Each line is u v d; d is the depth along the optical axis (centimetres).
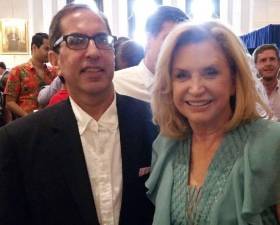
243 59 135
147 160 161
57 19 152
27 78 398
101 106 155
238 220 123
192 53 135
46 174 148
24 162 149
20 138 150
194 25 137
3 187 145
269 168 124
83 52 145
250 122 137
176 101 142
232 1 1092
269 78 371
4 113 442
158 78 147
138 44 325
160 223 138
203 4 1094
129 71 248
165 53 142
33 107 397
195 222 132
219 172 133
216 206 127
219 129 142
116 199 153
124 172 155
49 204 146
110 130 157
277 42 664
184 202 137
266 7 1078
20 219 147
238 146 133
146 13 1088
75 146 151
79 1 154
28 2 1039
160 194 143
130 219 154
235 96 139
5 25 1040
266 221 127
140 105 168
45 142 150
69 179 148
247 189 123
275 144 126
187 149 148
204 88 134
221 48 136
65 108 158
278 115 356
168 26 219
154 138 164
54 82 311
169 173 145
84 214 145
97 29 146
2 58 1052
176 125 151
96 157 153
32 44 404
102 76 148
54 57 156
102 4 1095
